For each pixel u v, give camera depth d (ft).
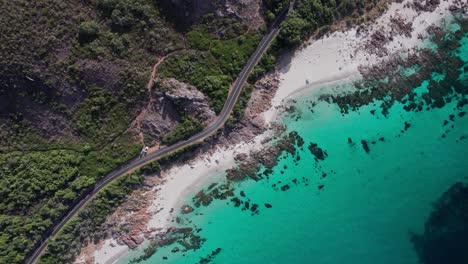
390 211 237.04
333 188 238.27
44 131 217.36
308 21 235.81
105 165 228.43
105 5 206.18
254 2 230.48
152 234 236.22
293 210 237.86
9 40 188.96
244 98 234.58
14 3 187.32
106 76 213.05
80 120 219.00
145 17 216.33
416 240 235.40
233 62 232.94
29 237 220.84
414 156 238.68
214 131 235.61
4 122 209.67
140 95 223.10
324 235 236.63
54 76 203.10
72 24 201.05
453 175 237.25
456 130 238.68
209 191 238.48
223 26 229.45
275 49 236.02
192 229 237.86
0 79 194.80
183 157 237.86
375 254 235.40
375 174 238.48
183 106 228.63
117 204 233.35
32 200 220.84
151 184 236.43
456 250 232.12
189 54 227.40
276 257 236.22
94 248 233.14
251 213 238.27
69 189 224.12
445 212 236.02
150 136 231.30
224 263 236.43
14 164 215.92
